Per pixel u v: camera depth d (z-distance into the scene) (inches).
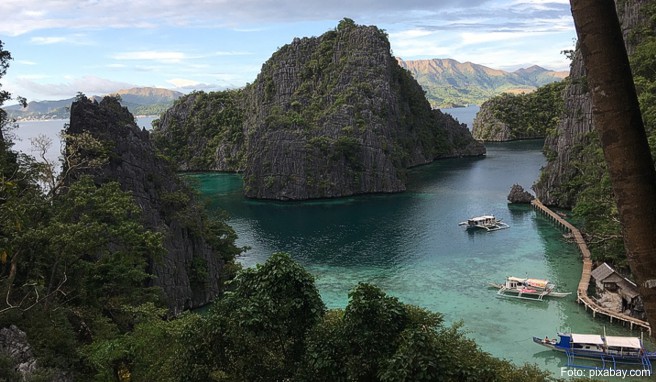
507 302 2417.6
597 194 3132.4
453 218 4291.3
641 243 280.2
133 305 1793.8
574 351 1849.2
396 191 5866.1
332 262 3201.3
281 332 1024.2
